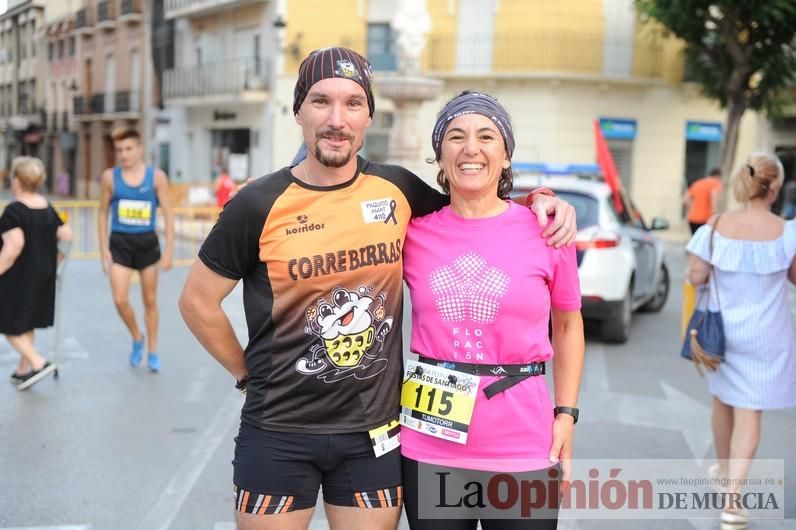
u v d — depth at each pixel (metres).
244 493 2.73
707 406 6.79
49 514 4.51
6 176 50.78
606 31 26.73
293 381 2.69
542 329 2.76
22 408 6.48
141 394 6.92
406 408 2.79
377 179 2.81
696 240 4.52
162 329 9.73
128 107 38.31
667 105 28.06
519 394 2.70
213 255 2.72
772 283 4.38
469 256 2.74
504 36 26.52
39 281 6.91
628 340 9.51
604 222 8.99
